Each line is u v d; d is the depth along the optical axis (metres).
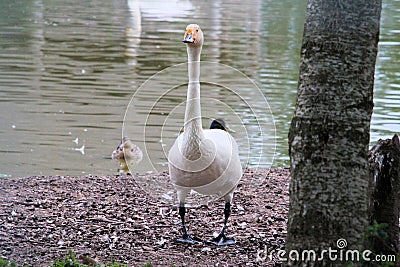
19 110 17.91
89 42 30.14
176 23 37.88
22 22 36.38
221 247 8.77
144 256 8.28
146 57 26.67
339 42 5.68
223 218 10.10
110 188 11.62
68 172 13.34
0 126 16.34
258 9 46.38
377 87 21.66
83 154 14.55
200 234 9.34
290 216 6.00
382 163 7.19
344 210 5.79
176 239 9.05
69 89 20.69
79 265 7.40
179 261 8.16
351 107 5.73
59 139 15.50
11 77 22.12
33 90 20.36
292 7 48.44
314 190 5.82
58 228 9.27
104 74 23.14
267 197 11.29
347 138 5.75
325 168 5.78
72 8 44.47
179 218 10.03
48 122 16.88
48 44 29.30
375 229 5.83
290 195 6.02
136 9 44.56
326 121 5.75
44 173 13.23
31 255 8.08
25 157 14.20
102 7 45.66
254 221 9.98
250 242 9.01
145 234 9.21
